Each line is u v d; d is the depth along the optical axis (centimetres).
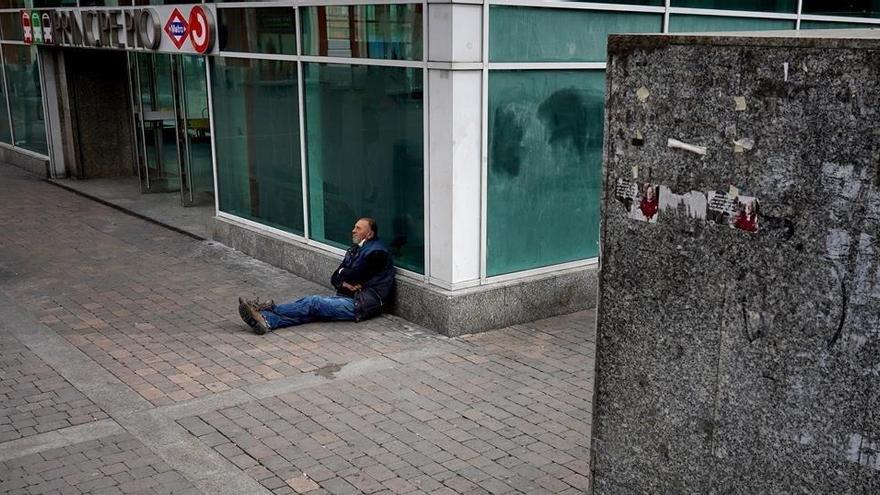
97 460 595
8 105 1928
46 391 713
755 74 317
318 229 1031
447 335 841
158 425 650
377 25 874
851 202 296
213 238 1232
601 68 908
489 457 600
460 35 788
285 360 780
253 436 631
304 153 1018
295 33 991
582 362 780
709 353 349
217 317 905
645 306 371
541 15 849
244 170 1155
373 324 879
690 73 338
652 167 358
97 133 1741
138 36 1296
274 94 1058
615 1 905
